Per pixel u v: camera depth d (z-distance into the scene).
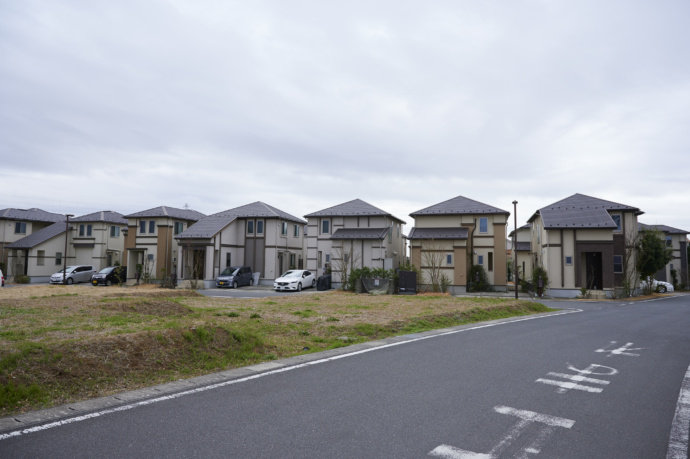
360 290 26.45
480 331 11.44
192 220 37.78
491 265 31.03
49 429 4.14
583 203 31.11
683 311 18.69
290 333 9.99
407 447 3.83
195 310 13.31
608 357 8.12
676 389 5.95
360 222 32.38
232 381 6.01
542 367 7.12
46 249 39.16
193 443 3.84
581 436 4.18
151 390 5.54
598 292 27.20
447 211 31.50
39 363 5.62
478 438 4.07
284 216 35.97
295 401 5.10
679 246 43.75
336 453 3.68
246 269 33.31
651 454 3.80
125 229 38.12
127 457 3.54
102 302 12.73
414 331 11.18
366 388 5.70
